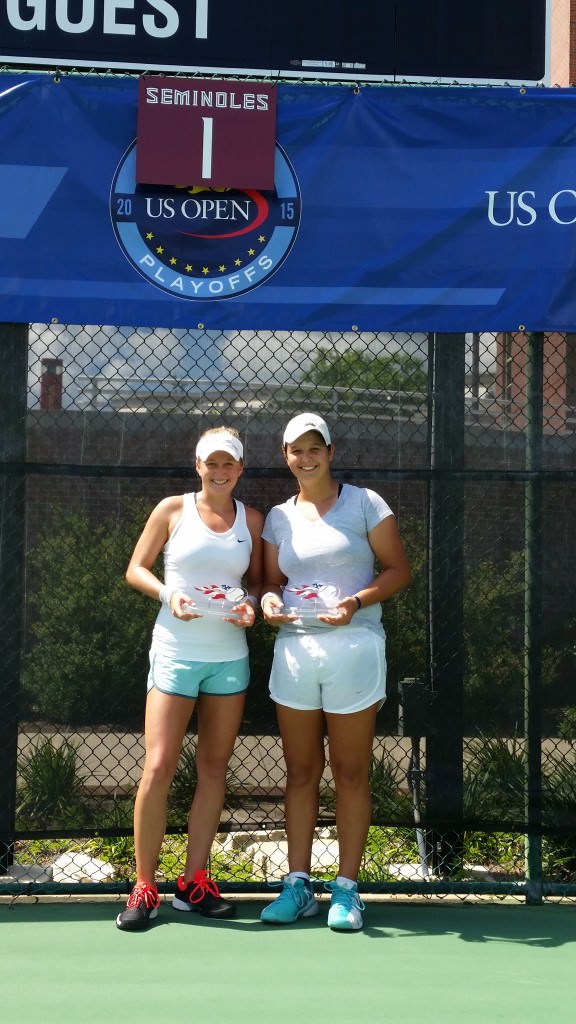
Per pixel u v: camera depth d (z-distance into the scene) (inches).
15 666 158.4
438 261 162.9
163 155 160.1
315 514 147.9
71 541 159.8
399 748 160.9
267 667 162.6
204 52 166.4
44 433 160.6
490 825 159.8
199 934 140.8
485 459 164.4
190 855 149.0
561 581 161.6
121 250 160.9
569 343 167.2
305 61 167.2
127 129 161.3
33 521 159.3
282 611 144.1
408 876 163.9
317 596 144.6
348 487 149.7
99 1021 113.3
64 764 158.6
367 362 164.4
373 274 162.4
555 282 162.9
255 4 167.0
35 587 159.2
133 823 157.2
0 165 159.8
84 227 160.6
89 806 158.6
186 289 161.5
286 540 147.8
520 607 161.9
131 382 162.2
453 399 164.4
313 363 164.4
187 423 162.6
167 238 161.3
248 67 166.7
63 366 161.5
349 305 162.6
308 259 162.4
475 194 163.2
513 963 132.7
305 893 147.4
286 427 160.2
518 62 169.2
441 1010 117.7
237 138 161.2
